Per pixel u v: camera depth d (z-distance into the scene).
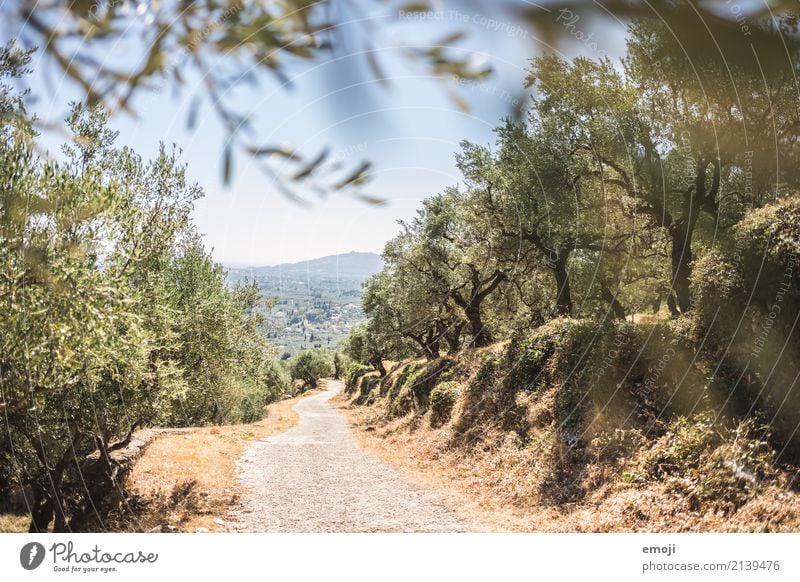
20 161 5.98
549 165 19.53
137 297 9.61
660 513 10.70
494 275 28.88
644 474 12.37
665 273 22.28
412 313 35.59
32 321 7.49
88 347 8.59
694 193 17.53
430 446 23.36
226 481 18.14
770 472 9.83
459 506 15.05
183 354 18.16
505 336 30.73
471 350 29.47
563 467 14.91
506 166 21.56
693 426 12.22
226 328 20.92
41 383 8.32
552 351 19.91
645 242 21.75
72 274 7.26
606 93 17.11
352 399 71.31
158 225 14.23
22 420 11.34
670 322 15.10
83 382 10.37
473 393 23.23
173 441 23.98
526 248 23.20
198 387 19.34
